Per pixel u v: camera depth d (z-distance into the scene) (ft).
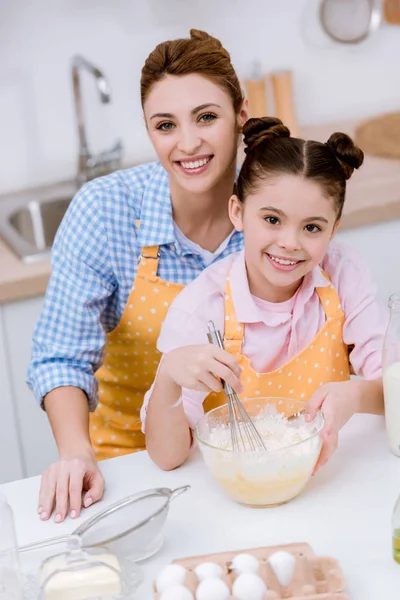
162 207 5.81
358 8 10.83
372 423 5.21
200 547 4.17
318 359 5.37
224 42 10.57
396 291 9.30
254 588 3.58
